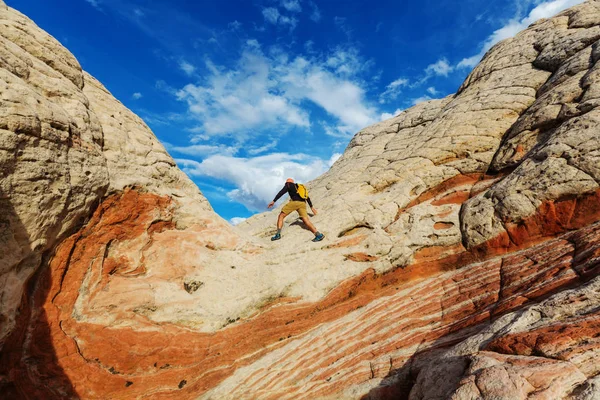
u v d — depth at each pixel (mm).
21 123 7371
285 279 11711
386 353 9016
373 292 11758
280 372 9555
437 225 12781
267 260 12422
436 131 16984
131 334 9688
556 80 14164
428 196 14742
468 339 6691
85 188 9352
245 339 10586
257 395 9117
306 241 13258
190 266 11625
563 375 4277
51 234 8531
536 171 10852
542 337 5199
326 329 10461
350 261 12414
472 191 13688
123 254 10680
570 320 5449
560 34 16938
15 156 7336
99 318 9508
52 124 8398
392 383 7934
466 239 11773
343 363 9289
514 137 13484
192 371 9867
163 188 12195
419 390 6289
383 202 14531
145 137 12750
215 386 9578
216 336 10469
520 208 10609
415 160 15984
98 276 9945
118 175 10758
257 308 11180
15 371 8062
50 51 10523
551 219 10125
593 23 16297
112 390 9109
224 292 11297
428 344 8633
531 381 4324
